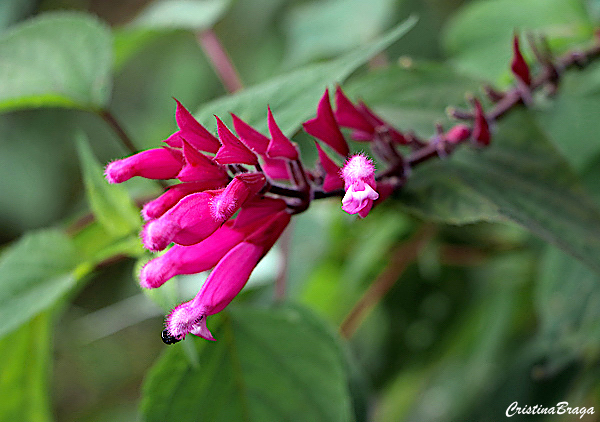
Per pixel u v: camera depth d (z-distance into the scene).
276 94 0.34
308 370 0.36
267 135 0.33
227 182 0.31
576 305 0.40
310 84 0.34
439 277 0.50
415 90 0.39
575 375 0.42
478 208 0.34
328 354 0.36
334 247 0.49
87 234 0.41
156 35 0.45
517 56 0.36
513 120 0.37
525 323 0.49
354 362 0.40
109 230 0.36
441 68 0.39
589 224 0.34
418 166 0.36
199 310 0.30
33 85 0.39
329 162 0.32
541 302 0.40
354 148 0.36
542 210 0.34
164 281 0.31
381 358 0.50
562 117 0.42
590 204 0.35
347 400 0.36
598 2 0.43
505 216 0.33
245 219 0.31
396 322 0.50
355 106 0.35
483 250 0.48
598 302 0.39
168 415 0.35
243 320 0.36
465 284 0.50
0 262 0.37
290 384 0.36
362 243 0.48
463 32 0.46
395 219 0.46
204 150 0.31
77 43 0.39
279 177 0.32
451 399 0.51
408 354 0.50
